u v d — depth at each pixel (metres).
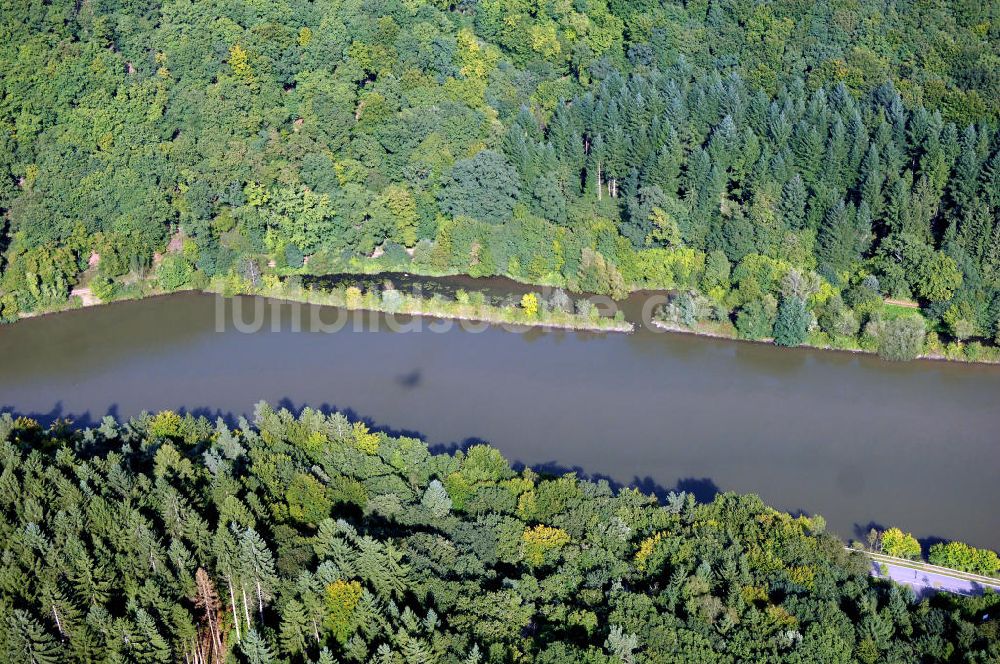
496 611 133.88
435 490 156.38
